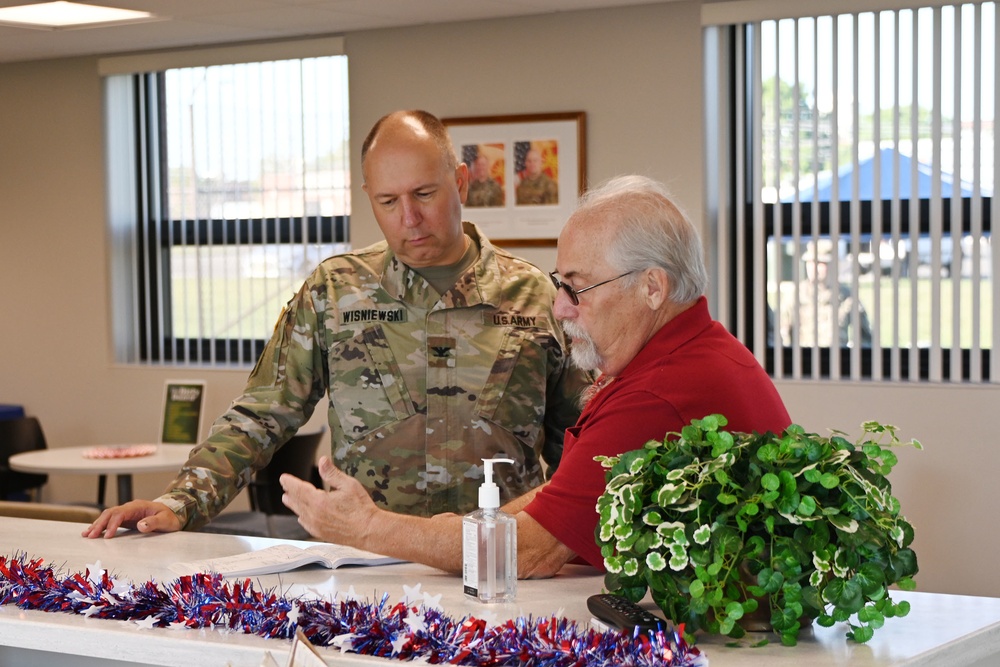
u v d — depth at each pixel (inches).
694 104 223.3
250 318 268.2
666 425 68.1
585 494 68.8
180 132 272.2
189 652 57.7
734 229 229.6
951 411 211.8
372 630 55.2
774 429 71.2
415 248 98.2
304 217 260.2
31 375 284.7
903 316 218.1
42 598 64.2
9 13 226.4
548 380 105.2
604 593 63.8
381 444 100.5
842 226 221.3
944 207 215.3
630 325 71.2
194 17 232.7
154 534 88.3
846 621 56.6
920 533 213.9
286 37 254.4
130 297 279.1
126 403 275.9
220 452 96.2
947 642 56.6
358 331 101.6
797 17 218.2
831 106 219.8
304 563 75.5
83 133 276.8
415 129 98.0
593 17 228.7
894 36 214.1
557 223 231.8
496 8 226.4
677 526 54.4
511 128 234.1
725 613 55.0
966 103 211.6
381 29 244.8
